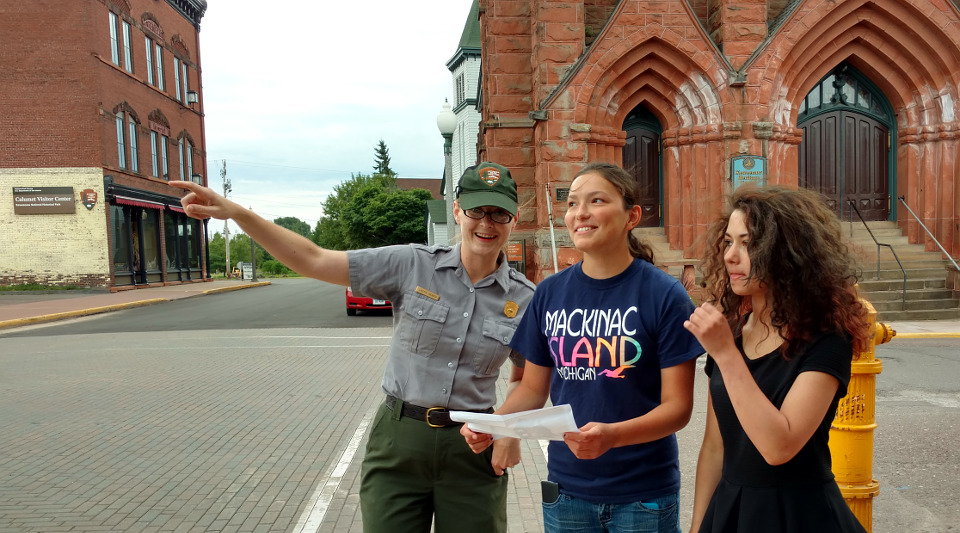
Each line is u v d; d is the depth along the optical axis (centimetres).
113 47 2752
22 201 2555
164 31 3275
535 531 400
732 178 1430
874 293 1372
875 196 1597
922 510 425
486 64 1622
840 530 179
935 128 1503
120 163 2786
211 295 2769
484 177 258
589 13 1569
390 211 5688
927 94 1508
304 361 1029
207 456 552
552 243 1301
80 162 2558
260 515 430
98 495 464
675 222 1515
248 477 501
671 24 1420
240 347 1185
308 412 702
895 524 405
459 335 260
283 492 470
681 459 538
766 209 187
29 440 599
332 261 260
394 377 263
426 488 258
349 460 541
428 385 257
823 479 183
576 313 224
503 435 195
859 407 292
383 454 259
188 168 3572
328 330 1435
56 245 2575
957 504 434
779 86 1462
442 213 4634
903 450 545
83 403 745
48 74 2531
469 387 260
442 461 254
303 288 3453
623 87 1473
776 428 167
